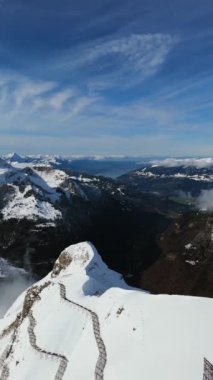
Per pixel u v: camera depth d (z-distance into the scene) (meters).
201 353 70.38
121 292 104.31
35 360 97.44
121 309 96.06
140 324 86.75
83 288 124.38
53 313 113.19
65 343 99.94
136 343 82.62
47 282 135.62
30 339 105.81
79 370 85.88
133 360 77.75
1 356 114.06
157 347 77.44
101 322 99.25
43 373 93.06
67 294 120.69
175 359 71.94
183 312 82.50
